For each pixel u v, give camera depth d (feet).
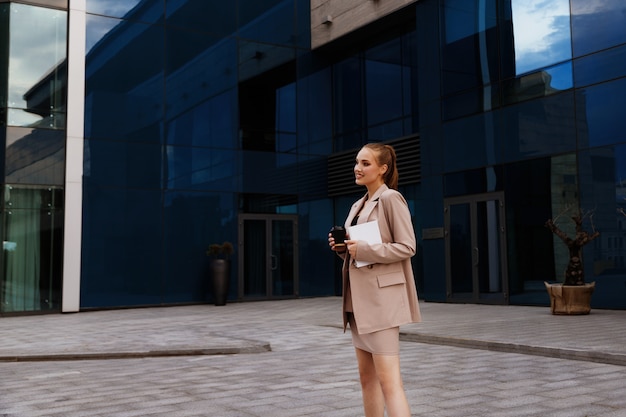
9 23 51.08
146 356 27.37
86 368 24.54
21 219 50.31
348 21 61.36
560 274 43.47
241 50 61.72
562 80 44.19
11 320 45.60
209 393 18.78
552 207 44.29
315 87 66.13
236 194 60.34
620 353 22.20
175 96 57.72
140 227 55.16
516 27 47.26
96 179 53.42
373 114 61.98
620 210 40.32
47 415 16.28
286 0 64.85
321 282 64.75
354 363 24.00
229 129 60.44
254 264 60.70
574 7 43.70
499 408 15.94
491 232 48.39
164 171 56.65
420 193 56.90
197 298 57.41
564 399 16.78
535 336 28.12
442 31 52.85
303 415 15.69
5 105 50.34
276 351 27.99
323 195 65.72
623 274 40.01
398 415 10.37
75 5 53.62
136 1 56.39
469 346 27.55
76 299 51.67
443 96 52.65
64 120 52.60
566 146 43.68
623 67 40.88
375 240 10.62
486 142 49.03
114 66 54.95
